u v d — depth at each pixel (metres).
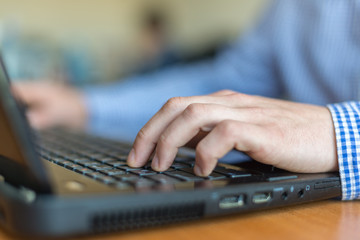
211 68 1.41
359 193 0.49
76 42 3.07
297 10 1.19
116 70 3.48
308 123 0.51
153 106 1.26
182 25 4.86
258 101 0.55
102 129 1.02
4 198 0.32
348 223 0.41
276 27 1.25
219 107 0.48
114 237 0.35
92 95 1.25
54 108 1.19
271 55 1.28
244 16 4.05
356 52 1.03
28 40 2.54
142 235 0.35
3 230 0.35
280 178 0.44
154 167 0.46
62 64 2.29
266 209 0.45
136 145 0.48
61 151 0.63
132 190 0.35
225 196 0.39
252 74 1.32
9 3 3.07
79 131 0.97
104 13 3.62
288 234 0.37
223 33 3.13
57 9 3.30
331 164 0.49
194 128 0.46
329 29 1.08
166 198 0.35
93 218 0.32
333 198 0.50
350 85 1.04
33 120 1.13
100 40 3.55
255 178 0.44
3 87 0.32
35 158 0.32
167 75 1.39
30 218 0.30
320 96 1.12
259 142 0.45
